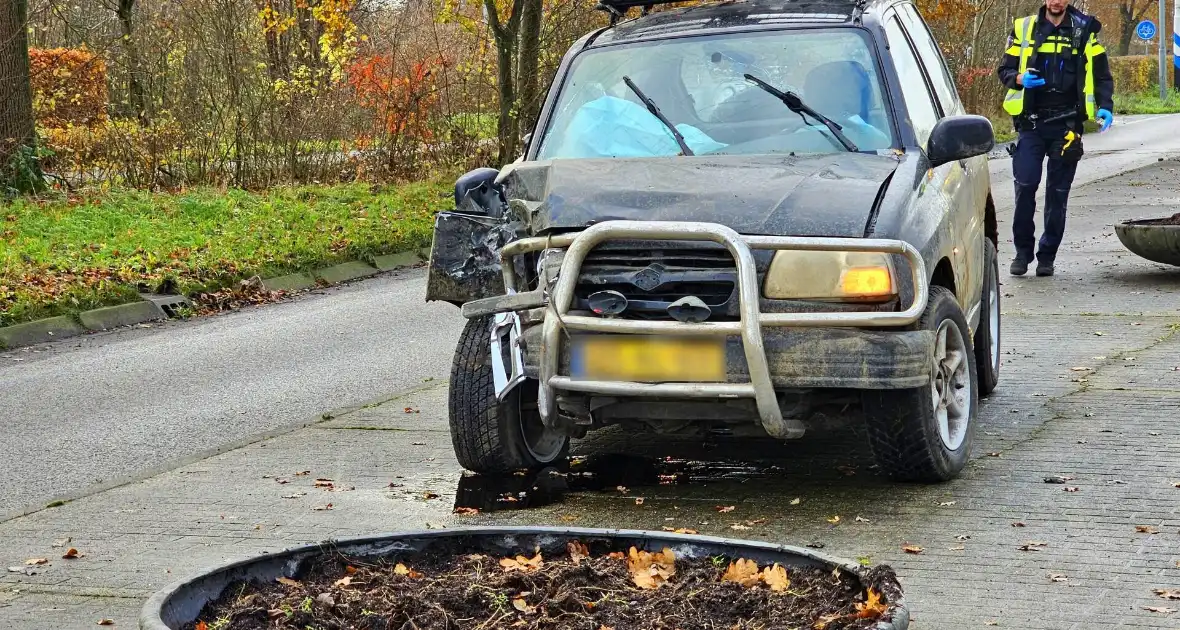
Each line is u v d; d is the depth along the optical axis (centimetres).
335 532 529
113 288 1270
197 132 1947
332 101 2056
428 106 2147
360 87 2092
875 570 285
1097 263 1214
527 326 548
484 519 537
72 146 1892
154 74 1981
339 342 1066
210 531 537
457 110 2217
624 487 577
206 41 1986
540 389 525
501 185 589
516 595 299
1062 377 762
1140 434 625
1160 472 561
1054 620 401
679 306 502
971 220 678
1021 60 1116
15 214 1639
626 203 525
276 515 556
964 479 566
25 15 1825
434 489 588
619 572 311
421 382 871
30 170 1786
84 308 1227
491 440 579
